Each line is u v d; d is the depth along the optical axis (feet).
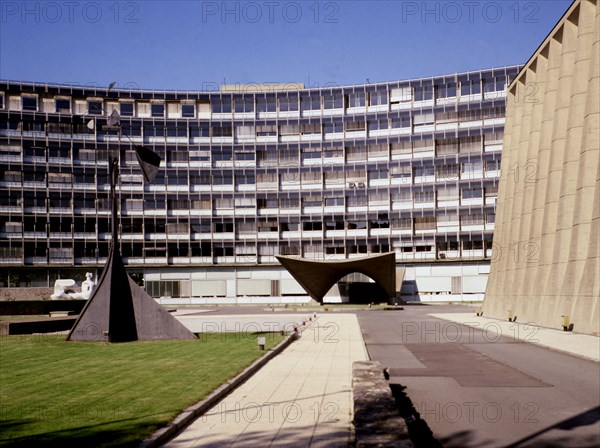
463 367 61.05
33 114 262.26
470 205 257.96
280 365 61.62
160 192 271.90
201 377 50.47
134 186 270.67
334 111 272.51
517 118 162.09
